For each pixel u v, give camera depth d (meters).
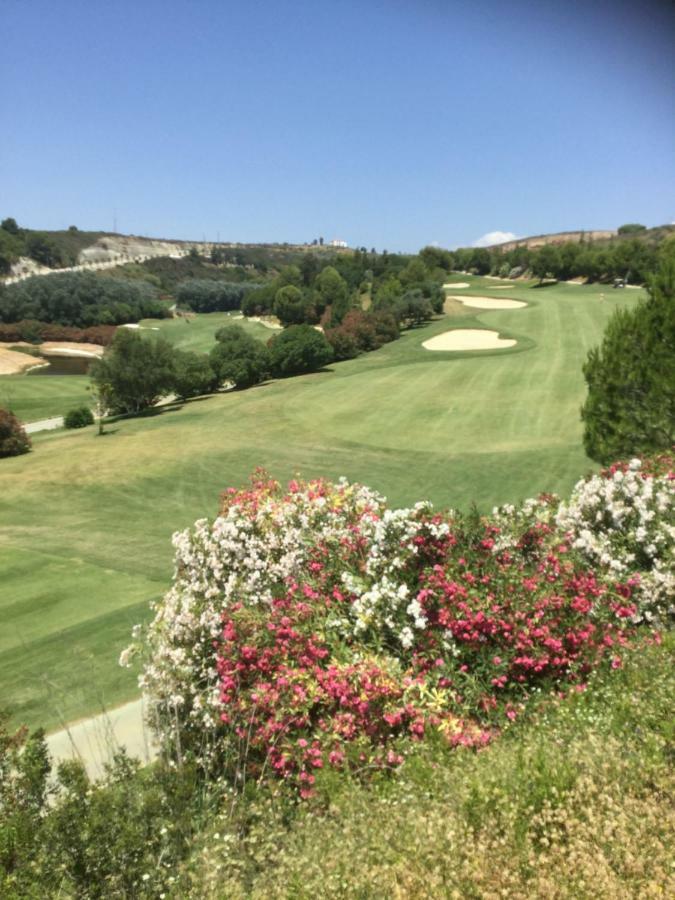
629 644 6.07
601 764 4.10
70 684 10.52
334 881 3.49
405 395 43.06
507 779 4.13
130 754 7.60
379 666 5.68
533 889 3.22
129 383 56.53
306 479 29.03
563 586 6.25
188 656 6.63
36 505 30.03
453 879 3.34
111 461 36.34
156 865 3.84
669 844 3.38
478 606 5.90
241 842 4.18
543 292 95.12
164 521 26.12
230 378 60.62
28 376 76.62
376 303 81.44
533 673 5.79
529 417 35.03
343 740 5.36
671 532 7.64
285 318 96.12
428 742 5.15
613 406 15.07
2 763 4.61
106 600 17.17
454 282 117.31
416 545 6.63
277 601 6.66
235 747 5.57
